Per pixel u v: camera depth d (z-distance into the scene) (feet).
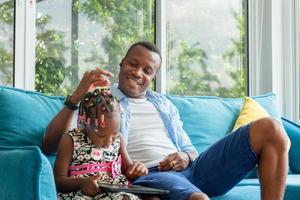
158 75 9.74
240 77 10.96
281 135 5.86
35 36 8.32
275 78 11.02
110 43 9.18
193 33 10.32
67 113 6.12
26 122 6.38
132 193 5.28
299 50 11.12
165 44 9.87
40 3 8.40
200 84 10.37
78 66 8.79
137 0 9.56
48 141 6.20
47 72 8.45
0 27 8.04
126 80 6.95
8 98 6.42
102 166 5.68
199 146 8.03
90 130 5.67
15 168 4.61
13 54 8.12
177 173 6.41
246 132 5.98
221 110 8.63
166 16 9.96
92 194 5.24
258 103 9.05
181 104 8.28
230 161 6.08
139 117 6.95
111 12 9.21
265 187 5.83
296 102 11.12
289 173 8.52
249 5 11.07
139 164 6.07
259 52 11.10
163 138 6.95
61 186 5.47
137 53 7.00
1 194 4.69
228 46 10.82
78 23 8.81
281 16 11.14
